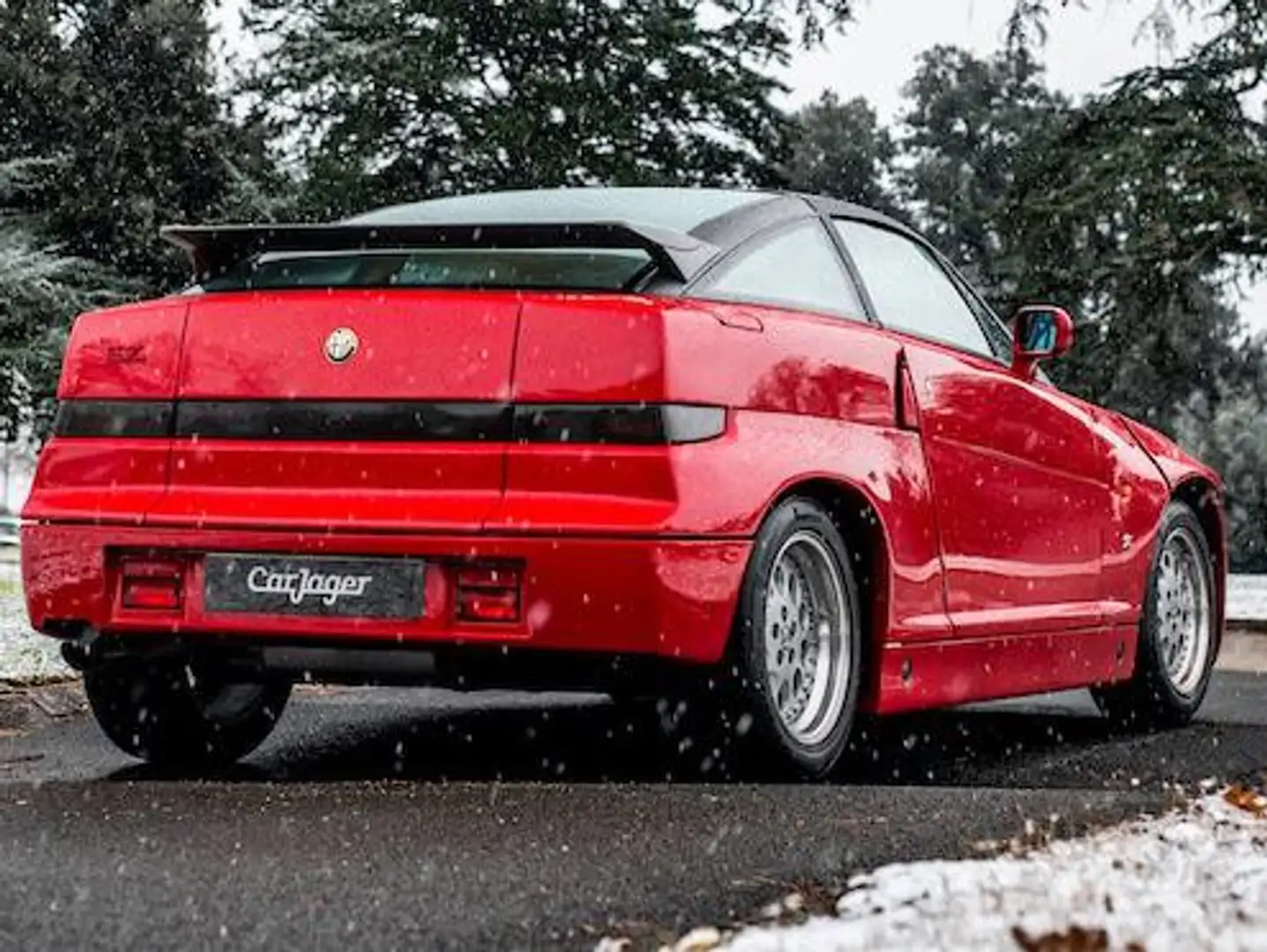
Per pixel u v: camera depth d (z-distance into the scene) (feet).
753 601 13.93
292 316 14.38
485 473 13.73
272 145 125.90
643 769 16.53
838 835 11.75
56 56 121.08
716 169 130.00
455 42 125.08
